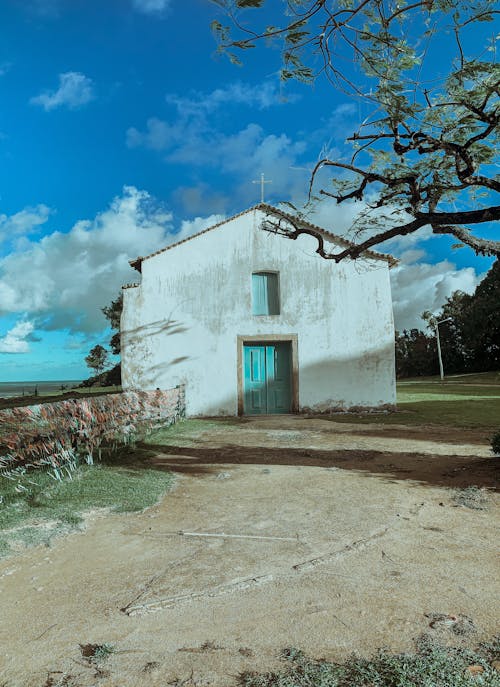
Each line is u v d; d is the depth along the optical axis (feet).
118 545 13.39
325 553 12.37
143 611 9.51
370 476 21.20
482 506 16.16
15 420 20.30
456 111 21.17
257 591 10.29
